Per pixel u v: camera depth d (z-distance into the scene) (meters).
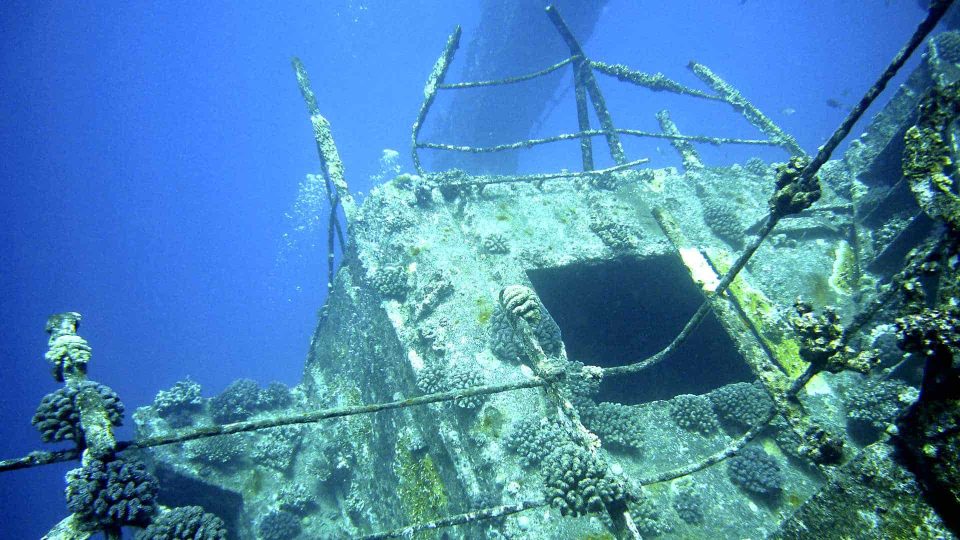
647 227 7.85
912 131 2.96
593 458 3.14
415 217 7.33
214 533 3.38
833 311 3.28
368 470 6.87
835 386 5.80
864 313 3.11
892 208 7.30
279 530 6.81
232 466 7.45
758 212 8.17
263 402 8.32
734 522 4.71
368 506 6.66
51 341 3.51
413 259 6.84
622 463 5.23
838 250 7.49
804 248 7.56
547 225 7.65
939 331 2.26
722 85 10.43
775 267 7.29
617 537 2.96
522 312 3.74
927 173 2.84
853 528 2.54
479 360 5.64
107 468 3.11
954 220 2.59
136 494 3.16
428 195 7.52
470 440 5.08
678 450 5.42
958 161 2.95
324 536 6.79
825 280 7.10
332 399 7.91
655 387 9.80
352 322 7.68
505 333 5.73
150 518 3.30
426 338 5.94
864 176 8.15
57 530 2.96
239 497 7.18
